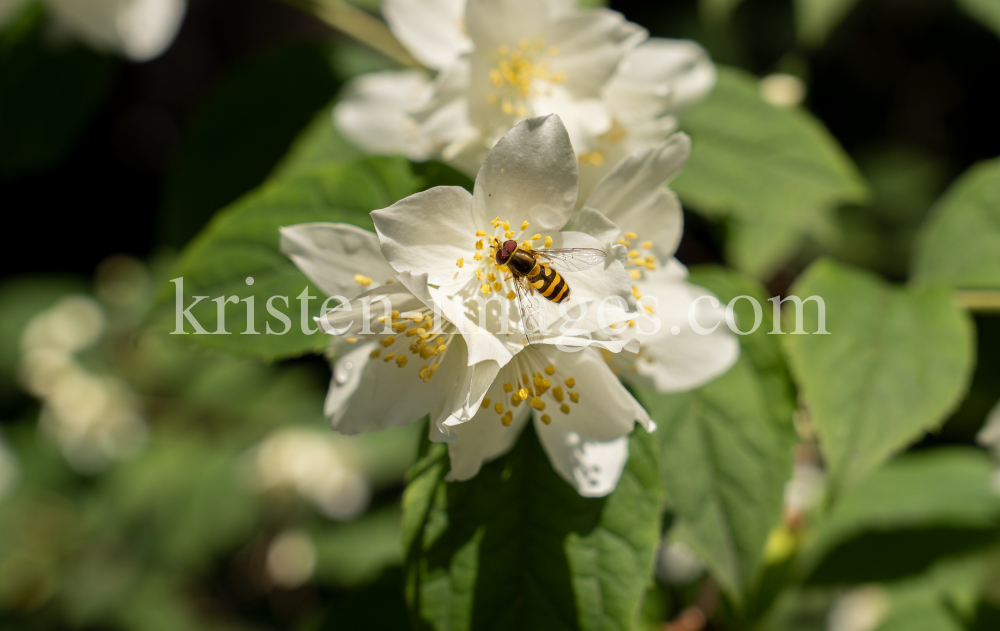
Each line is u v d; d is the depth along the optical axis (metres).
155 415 0.43
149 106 0.61
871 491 0.25
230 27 0.59
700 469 0.19
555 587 0.18
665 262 0.19
